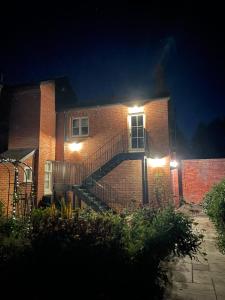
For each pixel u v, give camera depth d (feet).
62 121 58.80
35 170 50.80
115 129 55.06
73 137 57.57
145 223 18.95
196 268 20.83
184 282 18.24
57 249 14.33
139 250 15.56
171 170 53.21
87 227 16.57
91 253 13.96
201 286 17.61
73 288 12.92
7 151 52.29
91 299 12.85
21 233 18.72
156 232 17.47
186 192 57.41
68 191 53.62
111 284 13.38
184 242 18.75
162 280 17.69
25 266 13.73
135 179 51.88
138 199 51.01
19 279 13.23
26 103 54.08
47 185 53.93
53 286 12.95
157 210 21.35
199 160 57.77
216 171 56.65
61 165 51.21
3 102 55.67
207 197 39.81
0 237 18.11
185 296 16.20
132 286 14.03
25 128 53.21
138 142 53.67
